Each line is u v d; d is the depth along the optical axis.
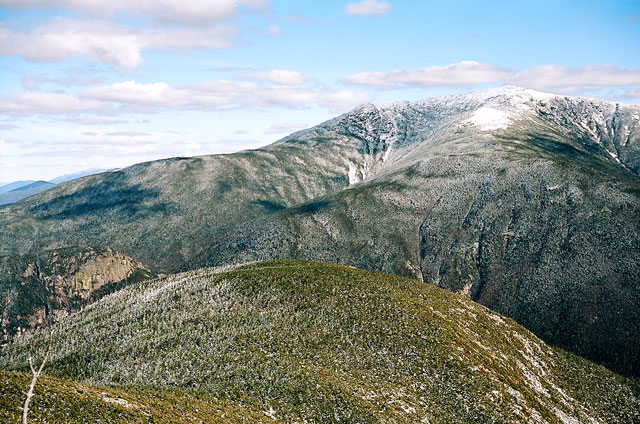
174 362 72.12
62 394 44.69
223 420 53.09
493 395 79.81
